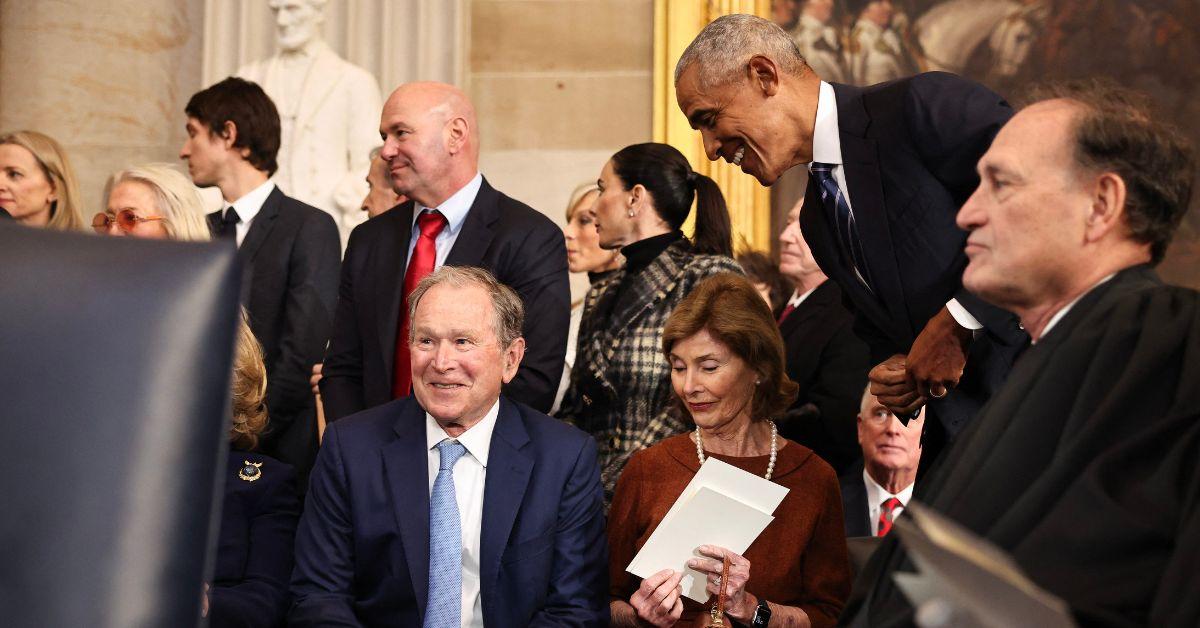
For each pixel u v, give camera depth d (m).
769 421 3.58
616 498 3.58
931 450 3.01
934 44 6.95
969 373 2.92
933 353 2.86
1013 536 1.44
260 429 3.64
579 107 7.22
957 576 1.09
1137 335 1.53
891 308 3.02
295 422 4.57
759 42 3.17
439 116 4.10
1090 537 1.36
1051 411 1.52
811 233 3.26
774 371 3.51
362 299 4.12
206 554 0.78
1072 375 1.54
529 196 7.20
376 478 3.29
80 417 0.76
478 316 3.30
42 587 0.74
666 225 4.35
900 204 2.95
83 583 0.75
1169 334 1.50
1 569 0.74
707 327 3.50
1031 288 1.76
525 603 3.22
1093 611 1.32
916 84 2.97
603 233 4.39
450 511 3.26
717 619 3.10
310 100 6.70
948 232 2.91
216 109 4.92
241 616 3.19
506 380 3.46
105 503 0.76
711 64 3.20
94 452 0.76
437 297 3.31
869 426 4.18
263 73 6.82
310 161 6.65
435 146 4.09
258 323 4.65
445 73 7.11
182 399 0.78
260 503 3.49
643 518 3.52
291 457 4.53
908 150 2.95
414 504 3.25
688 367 3.51
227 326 0.81
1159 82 6.72
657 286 4.13
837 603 3.37
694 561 3.15
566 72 7.24
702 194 4.46
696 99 3.25
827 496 3.47
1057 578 1.36
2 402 0.76
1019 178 1.74
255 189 4.96
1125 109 1.73
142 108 7.44
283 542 3.48
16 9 7.44
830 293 4.59
